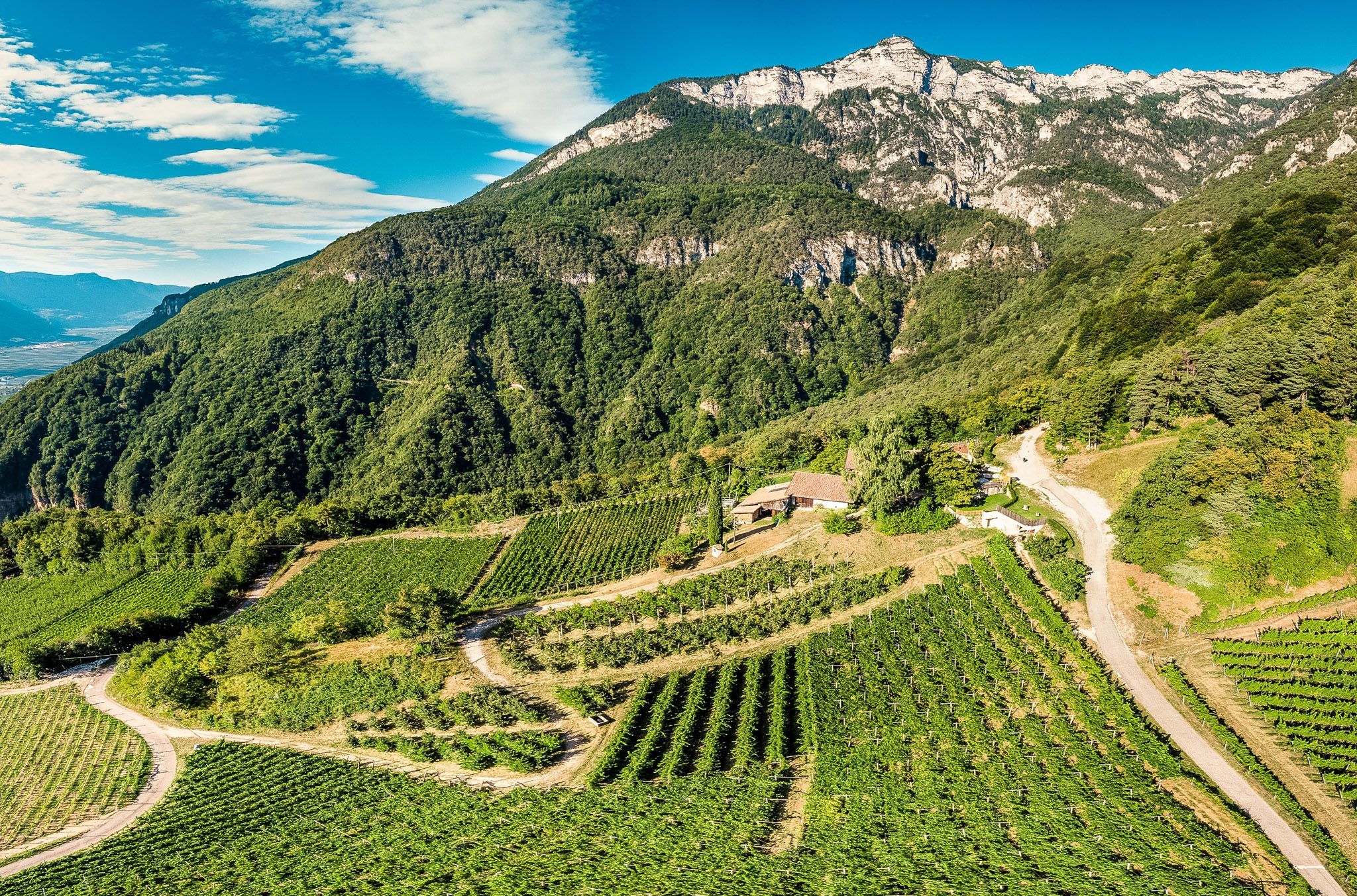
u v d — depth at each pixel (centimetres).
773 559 9600
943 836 5059
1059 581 7844
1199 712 6041
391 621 9131
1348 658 6044
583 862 5331
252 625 11831
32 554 15575
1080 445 11012
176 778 7888
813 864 4934
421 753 7144
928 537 9356
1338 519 7038
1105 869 4572
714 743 6344
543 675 8019
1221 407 9506
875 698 6725
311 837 6288
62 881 6194
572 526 13262
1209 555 7462
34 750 8825
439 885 5378
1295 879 4472
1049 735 5981
